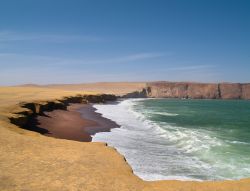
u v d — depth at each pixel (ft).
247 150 78.48
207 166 62.34
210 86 587.68
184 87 592.19
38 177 36.01
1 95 177.58
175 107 278.67
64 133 91.91
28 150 47.24
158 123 139.54
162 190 35.29
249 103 406.62
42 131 90.17
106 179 37.29
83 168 40.75
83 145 54.49
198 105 329.72
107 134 96.63
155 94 579.89
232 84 587.68
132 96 513.45
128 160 64.80
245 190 36.04
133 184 36.58
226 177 55.21
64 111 152.15
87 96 280.10
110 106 249.55
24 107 104.53
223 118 173.78
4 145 48.57
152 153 72.69
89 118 138.41
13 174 36.22
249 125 138.62
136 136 96.12
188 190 35.78
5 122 69.62
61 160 43.60
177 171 58.18
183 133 106.63
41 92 255.91
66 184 34.58
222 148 80.84
